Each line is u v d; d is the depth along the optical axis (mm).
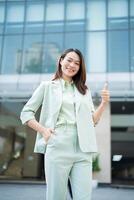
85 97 2182
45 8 16500
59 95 2129
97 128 14961
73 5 16359
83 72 2264
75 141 2043
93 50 15633
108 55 15492
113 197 8492
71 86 2234
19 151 19328
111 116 17219
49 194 1989
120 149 19672
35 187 11867
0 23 16547
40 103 2203
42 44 16062
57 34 16078
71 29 16062
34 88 15203
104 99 2266
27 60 15953
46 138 1992
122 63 15336
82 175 1984
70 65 2209
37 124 2061
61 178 1982
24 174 19266
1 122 18516
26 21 16453
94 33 15859
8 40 16297
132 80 14938
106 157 14547
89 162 2041
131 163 19812
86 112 2123
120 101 15141
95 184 12844
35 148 2121
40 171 19375
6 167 18953
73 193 1996
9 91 15406
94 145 2074
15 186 12109
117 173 19922
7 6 16734
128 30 15719
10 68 15930
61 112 2096
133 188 12547
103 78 15094
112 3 16172
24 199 7500
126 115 17109
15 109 17469
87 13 16172
